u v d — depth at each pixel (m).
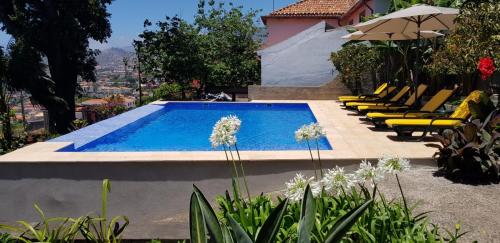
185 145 10.30
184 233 3.73
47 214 6.28
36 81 28.09
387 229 3.17
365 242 2.97
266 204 3.64
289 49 19.44
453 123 7.99
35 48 29.16
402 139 8.19
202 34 23.47
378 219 3.17
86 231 2.98
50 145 7.46
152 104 16.73
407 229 3.09
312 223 2.59
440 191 5.36
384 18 9.19
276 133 11.94
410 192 5.35
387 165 3.03
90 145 8.95
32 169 6.21
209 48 23.30
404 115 9.23
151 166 6.20
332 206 3.55
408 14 8.94
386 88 14.35
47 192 6.26
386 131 9.27
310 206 2.64
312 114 13.95
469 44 8.66
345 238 3.07
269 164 6.20
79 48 31.61
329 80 19.19
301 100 17.77
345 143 7.71
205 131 12.54
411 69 15.91
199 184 6.22
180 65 21.91
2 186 6.23
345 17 30.22
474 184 5.61
